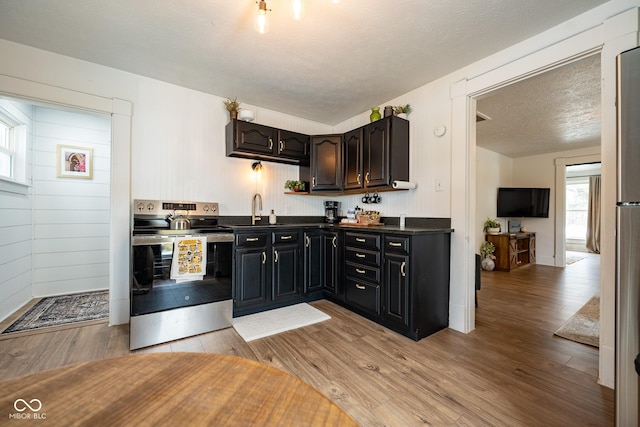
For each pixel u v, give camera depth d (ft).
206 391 1.99
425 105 9.11
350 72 8.34
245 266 8.74
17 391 1.95
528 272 16.47
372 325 8.30
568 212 28.30
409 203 9.62
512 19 6.07
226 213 10.24
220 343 7.11
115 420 1.68
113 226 8.19
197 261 7.53
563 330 8.02
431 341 7.32
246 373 2.23
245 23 6.24
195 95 9.61
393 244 7.78
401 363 6.20
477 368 6.03
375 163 9.67
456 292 8.18
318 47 7.11
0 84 6.89
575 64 6.26
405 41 6.84
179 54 7.49
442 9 5.76
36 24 6.32
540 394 5.17
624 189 3.39
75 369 2.24
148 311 6.94
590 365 6.18
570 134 14.80
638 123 3.28
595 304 10.46
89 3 5.65
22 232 9.71
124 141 8.37
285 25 6.28
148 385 2.06
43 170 10.70
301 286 9.96
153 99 8.87
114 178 8.23
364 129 10.17
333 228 10.00
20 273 9.59
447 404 4.89
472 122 8.11
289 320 8.50
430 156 8.93
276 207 11.59
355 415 4.60
